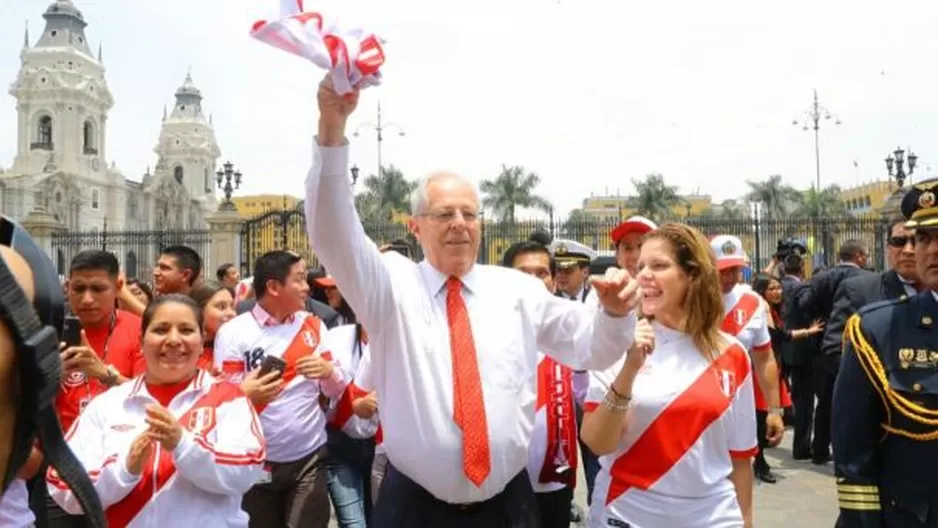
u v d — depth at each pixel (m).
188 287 5.88
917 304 2.78
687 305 3.03
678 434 2.87
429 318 2.76
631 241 4.62
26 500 1.64
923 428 2.65
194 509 3.00
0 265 1.15
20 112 72.88
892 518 2.71
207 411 3.06
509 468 2.76
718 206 77.69
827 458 8.53
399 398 2.72
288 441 4.29
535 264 4.93
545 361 3.94
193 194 89.44
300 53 2.12
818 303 8.27
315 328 4.56
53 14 74.88
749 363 3.12
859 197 63.38
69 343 3.51
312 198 2.47
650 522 2.87
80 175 69.94
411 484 2.82
